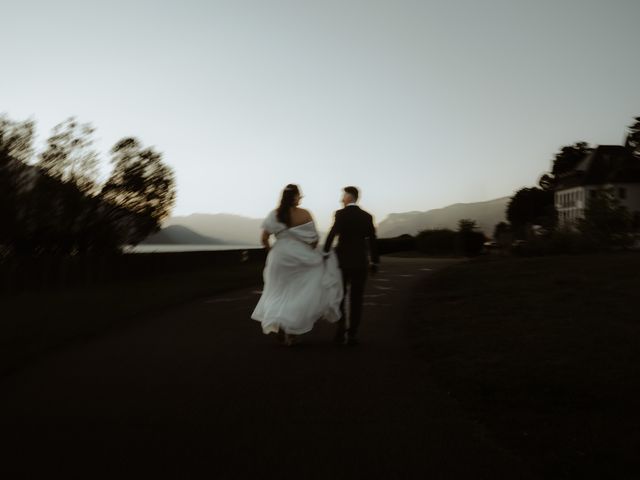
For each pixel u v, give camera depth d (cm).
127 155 2044
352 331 816
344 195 825
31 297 1466
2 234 1764
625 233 3100
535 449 407
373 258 826
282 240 812
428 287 1555
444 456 404
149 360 730
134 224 2155
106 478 369
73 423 481
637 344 709
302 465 390
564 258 2078
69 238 1978
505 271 1758
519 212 9838
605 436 420
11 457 406
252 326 1010
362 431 459
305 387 593
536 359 653
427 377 632
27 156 1795
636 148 8519
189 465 390
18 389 593
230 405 531
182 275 2286
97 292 1586
